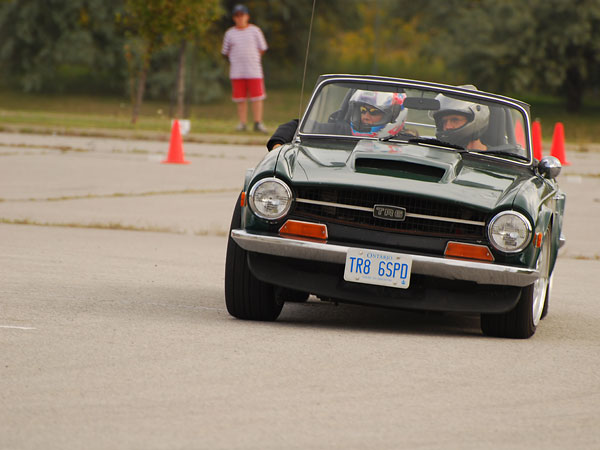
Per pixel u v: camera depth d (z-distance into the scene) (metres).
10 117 102.38
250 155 76.56
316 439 14.22
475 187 22.48
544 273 24.45
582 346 22.66
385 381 17.78
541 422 15.71
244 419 15.05
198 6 106.62
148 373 17.64
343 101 26.72
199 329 21.89
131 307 24.41
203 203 50.47
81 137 85.75
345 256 21.72
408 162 23.19
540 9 195.62
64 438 13.92
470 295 22.47
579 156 90.88
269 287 23.36
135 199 50.81
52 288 26.64
